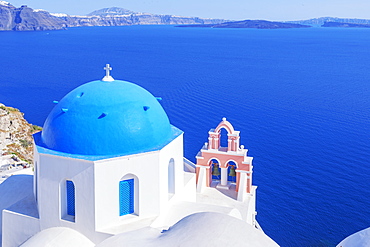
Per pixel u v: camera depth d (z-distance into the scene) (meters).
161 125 18.09
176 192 19.53
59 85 111.00
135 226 16.50
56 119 17.16
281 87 104.94
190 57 183.25
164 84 108.00
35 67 150.88
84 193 16.09
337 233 37.28
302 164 51.56
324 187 45.28
